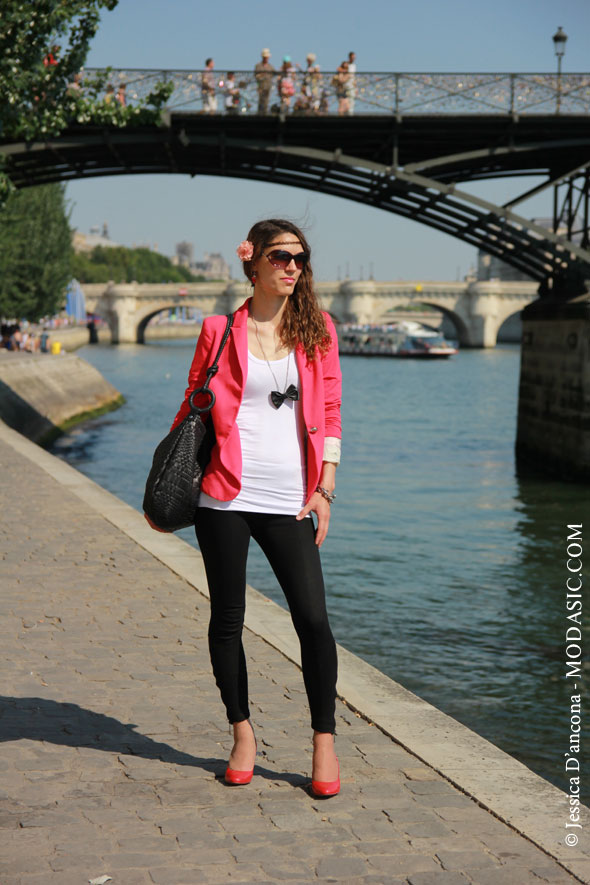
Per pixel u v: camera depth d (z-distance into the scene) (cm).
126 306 13738
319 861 304
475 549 1631
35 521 941
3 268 5738
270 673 501
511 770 380
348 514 1969
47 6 1680
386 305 13375
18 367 3703
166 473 345
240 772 362
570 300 2734
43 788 357
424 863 304
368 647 1008
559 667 941
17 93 1755
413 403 5275
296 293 357
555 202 2856
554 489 2428
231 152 2614
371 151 2675
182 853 308
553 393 2770
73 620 598
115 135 2428
